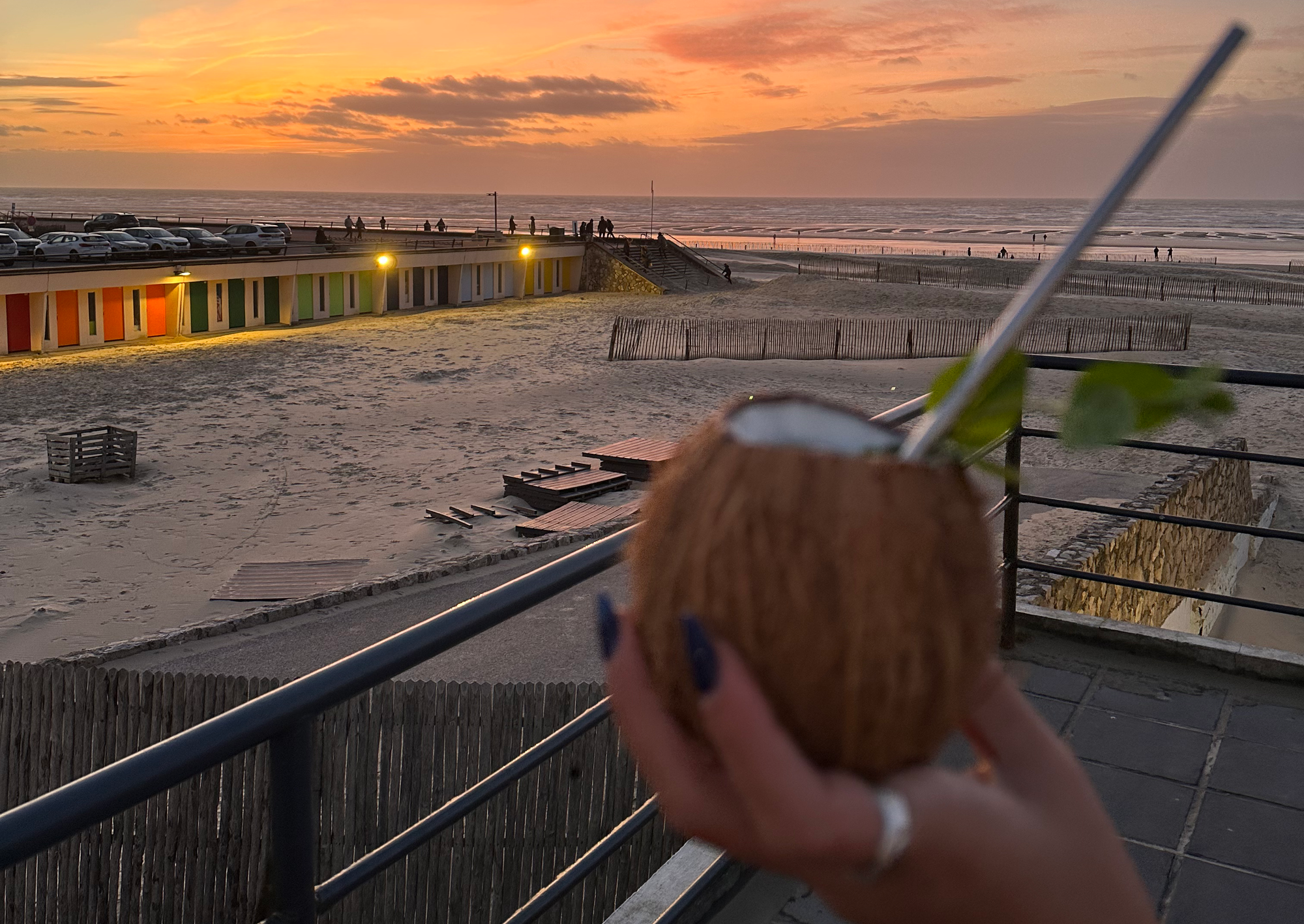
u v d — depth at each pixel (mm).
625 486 21594
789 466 571
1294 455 26109
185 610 16141
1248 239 184125
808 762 549
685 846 3021
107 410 30125
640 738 611
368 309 54188
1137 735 3910
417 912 6676
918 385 35906
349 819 6602
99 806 1187
